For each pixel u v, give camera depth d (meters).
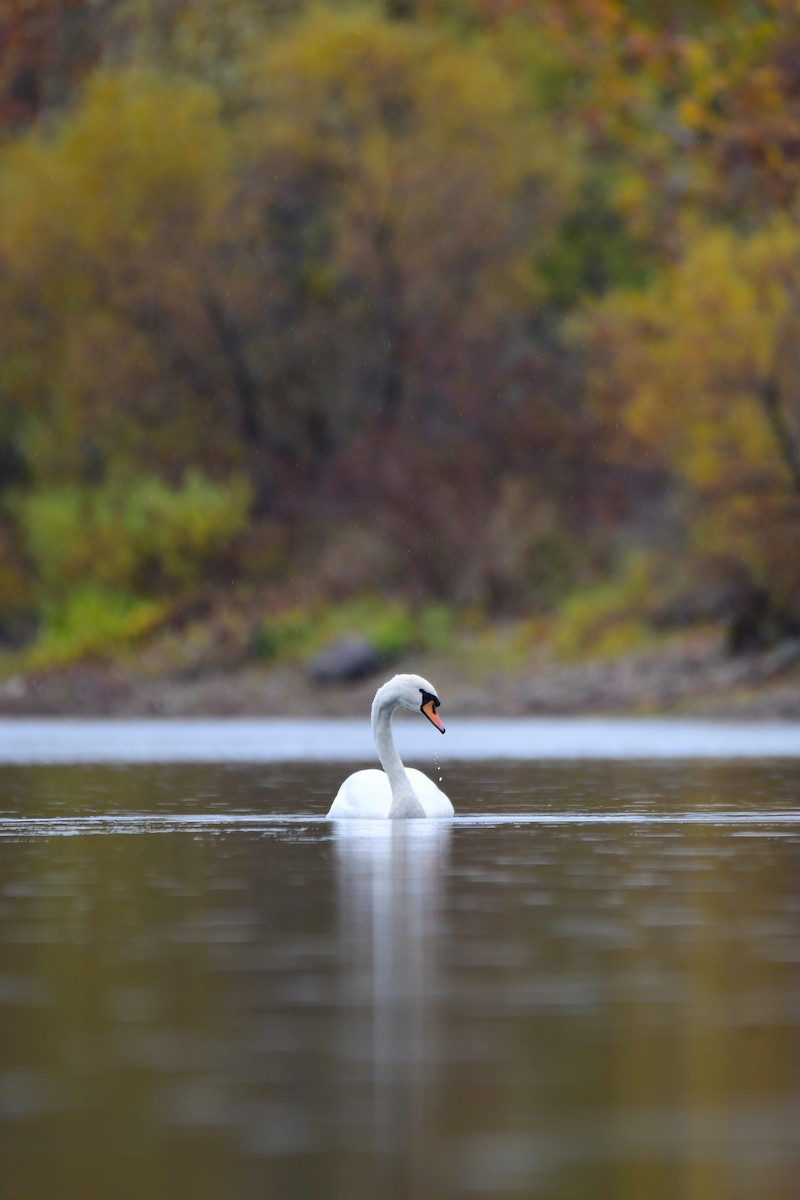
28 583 86.56
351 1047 13.76
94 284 88.62
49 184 88.31
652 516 81.81
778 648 71.56
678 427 71.88
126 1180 10.85
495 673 76.50
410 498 87.44
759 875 22.67
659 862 24.00
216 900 20.81
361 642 78.12
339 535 86.69
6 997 15.50
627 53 85.06
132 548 84.44
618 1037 14.07
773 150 78.75
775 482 71.19
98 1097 12.47
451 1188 10.70
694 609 76.31
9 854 25.23
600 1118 12.03
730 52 82.75
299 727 65.50
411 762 44.81
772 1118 12.01
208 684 78.69
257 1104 12.33
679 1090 12.63
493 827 28.47
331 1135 11.67
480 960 17.06
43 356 88.56
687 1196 10.55
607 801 33.03
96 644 81.25
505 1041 13.95
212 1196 10.55
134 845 26.31
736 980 16.12
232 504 85.44
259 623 81.38
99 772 41.78
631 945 17.83
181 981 16.14
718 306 70.88
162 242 88.69
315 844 26.20
